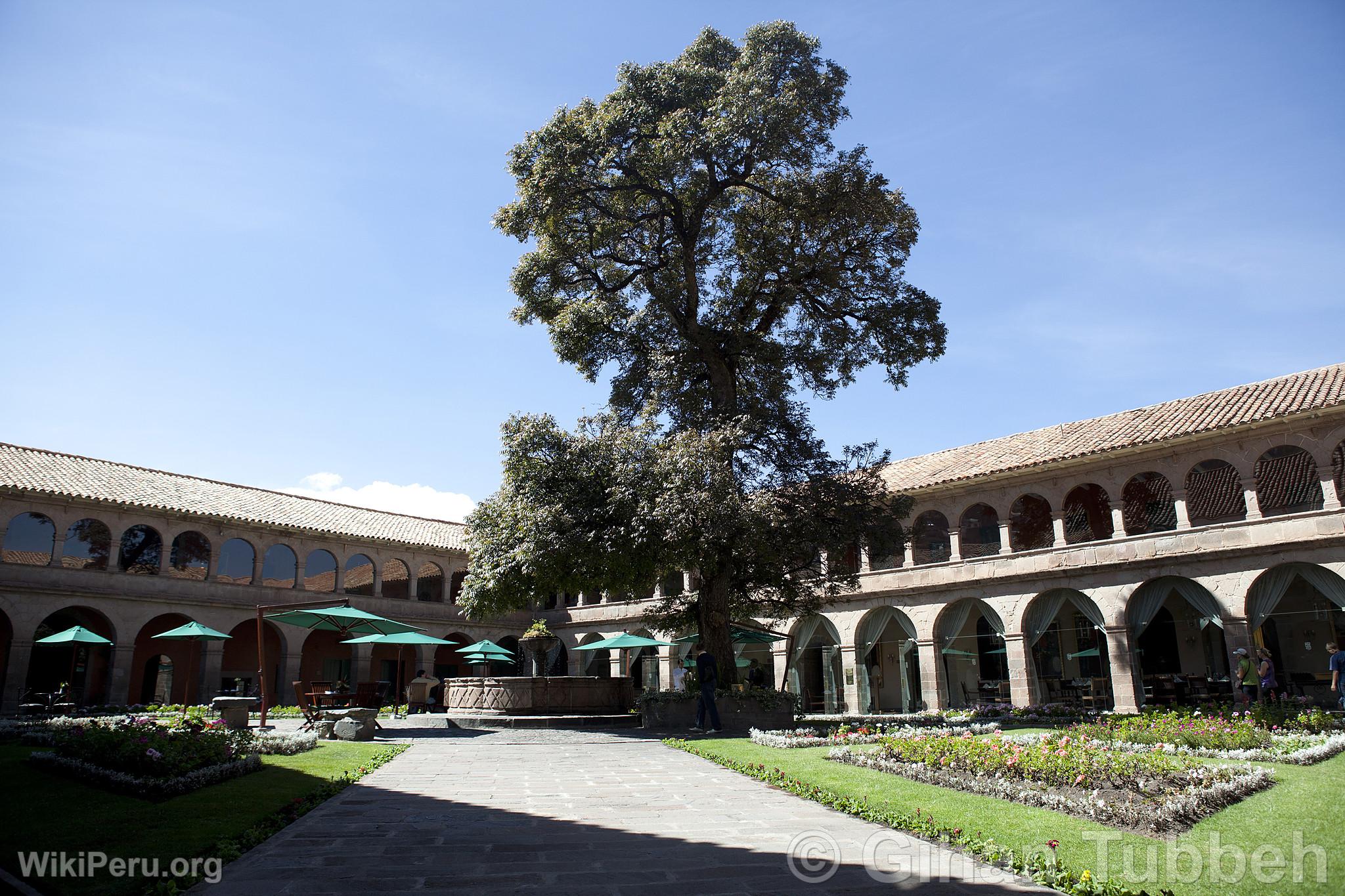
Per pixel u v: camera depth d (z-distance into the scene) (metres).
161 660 35.06
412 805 9.79
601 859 7.20
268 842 7.74
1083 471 29.34
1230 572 25.69
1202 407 28.69
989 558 31.03
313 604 19.06
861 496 22.55
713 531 18.69
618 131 22.11
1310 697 24.98
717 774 12.49
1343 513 23.89
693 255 24.55
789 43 22.06
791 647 36.31
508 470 21.67
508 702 22.06
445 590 42.06
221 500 36.66
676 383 23.61
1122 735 14.22
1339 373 26.39
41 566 30.25
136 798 9.44
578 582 21.02
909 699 34.12
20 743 15.59
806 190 22.50
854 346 25.25
